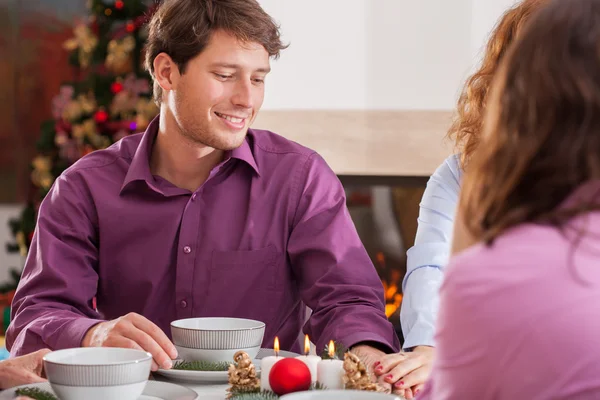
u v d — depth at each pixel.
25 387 1.21
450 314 0.80
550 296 0.75
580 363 0.73
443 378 0.80
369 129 3.65
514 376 0.75
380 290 1.81
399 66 3.62
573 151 0.78
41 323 1.57
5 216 5.90
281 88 3.66
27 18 5.74
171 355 1.37
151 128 1.91
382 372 1.38
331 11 3.62
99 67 5.05
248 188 1.90
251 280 1.87
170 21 1.77
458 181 1.88
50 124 4.82
